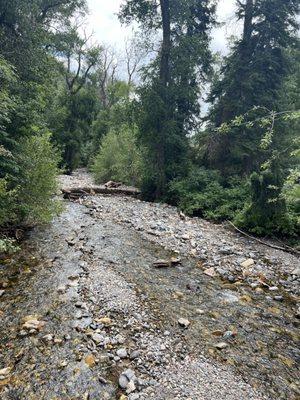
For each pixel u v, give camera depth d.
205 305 6.68
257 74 15.90
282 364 5.00
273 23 16.59
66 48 21.47
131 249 9.62
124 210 14.30
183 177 17.28
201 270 8.51
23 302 6.29
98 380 4.39
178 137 17.03
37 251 8.95
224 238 11.27
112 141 25.19
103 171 24.28
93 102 35.44
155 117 16.64
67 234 10.51
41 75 13.33
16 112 9.83
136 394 4.16
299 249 10.41
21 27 12.25
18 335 5.29
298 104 19.09
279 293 7.47
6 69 9.31
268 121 6.90
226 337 5.59
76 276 7.45
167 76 17.03
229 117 16.80
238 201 14.01
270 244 10.73
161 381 4.43
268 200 10.60
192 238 10.95
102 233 10.89
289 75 17.98
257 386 4.49
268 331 5.89
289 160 15.75
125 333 5.44
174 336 5.49
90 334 5.33
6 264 7.99
